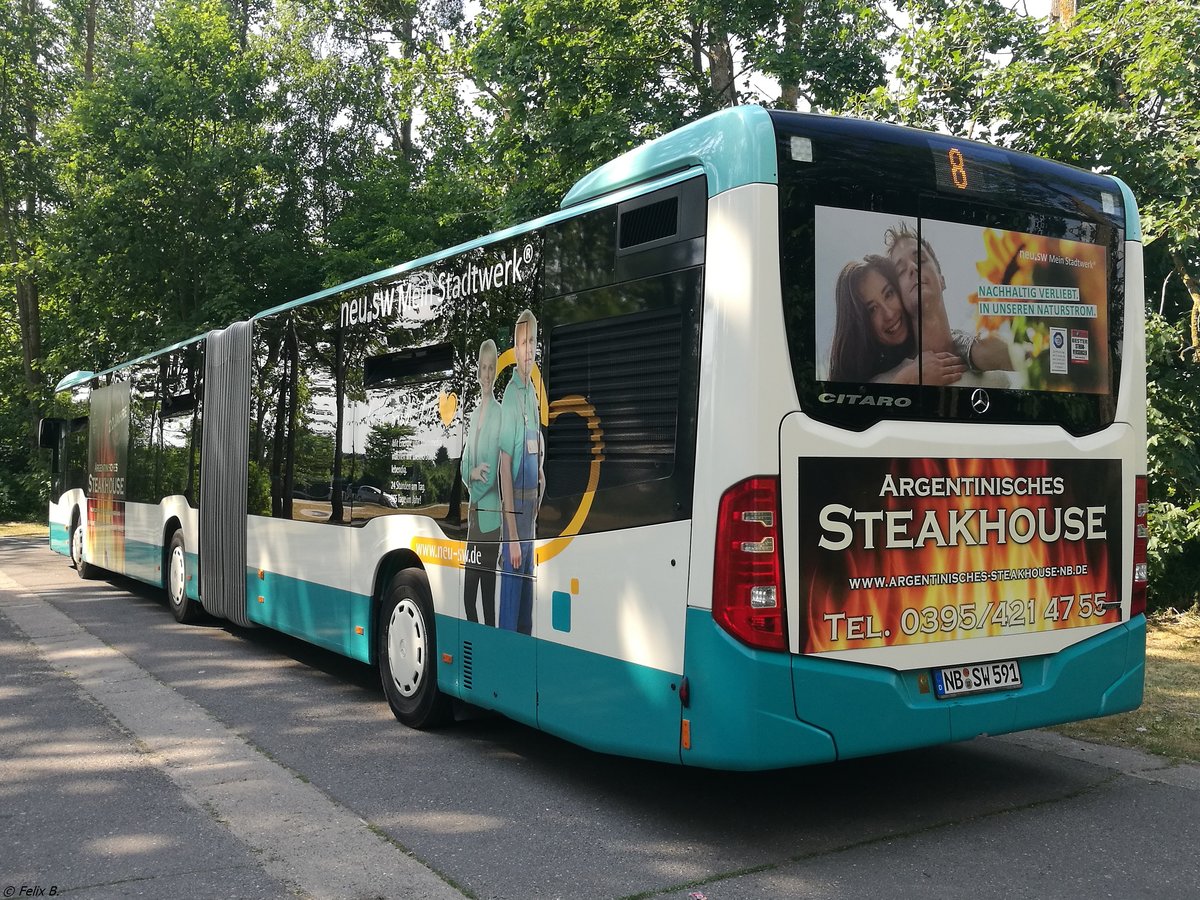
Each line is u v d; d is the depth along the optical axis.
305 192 27.16
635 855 4.05
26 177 28.19
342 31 30.09
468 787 4.96
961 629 4.21
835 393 3.96
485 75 15.34
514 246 5.15
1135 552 4.76
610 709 4.34
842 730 3.92
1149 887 3.71
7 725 6.16
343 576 6.86
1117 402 4.74
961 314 4.28
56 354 26.59
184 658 8.34
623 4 14.34
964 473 4.23
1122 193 4.86
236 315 22.83
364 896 3.66
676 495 4.05
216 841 4.22
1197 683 6.76
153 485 10.87
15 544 20.55
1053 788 4.87
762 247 3.86
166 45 24.80
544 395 4.85
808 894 3.65
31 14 29.09
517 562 5.01
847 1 12.88
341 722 6.27
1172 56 8.62
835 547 3.92
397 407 6.27
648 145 4.51
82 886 3.76
